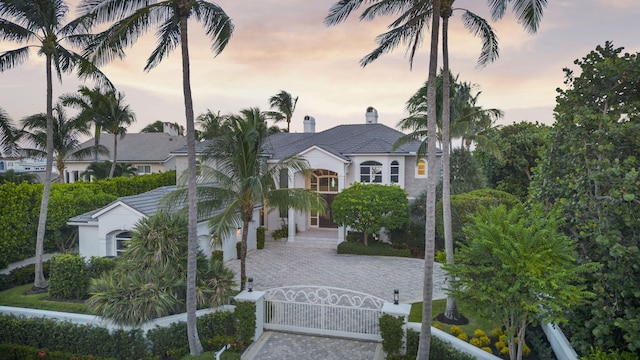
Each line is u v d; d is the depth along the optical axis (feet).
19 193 63.41
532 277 24.22
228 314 39.29
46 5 45.85
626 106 30.09
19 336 36.94
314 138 105.70
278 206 47.98
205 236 62.39
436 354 33.40
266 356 36.42
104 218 57.52
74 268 45.83
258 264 66.64
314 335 40.88
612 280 26.48
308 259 70.13
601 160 28.55
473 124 63.98
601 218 27.32
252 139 44.29
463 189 76.64
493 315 27.96
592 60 31.71
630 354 24.20
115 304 34.94
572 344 28.12
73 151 113.80
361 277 58.85
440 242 73.67
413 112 60.03
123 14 31.65
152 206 59.77
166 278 37.81
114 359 34.01
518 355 29.04
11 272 54.49
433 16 32.30
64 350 35.86
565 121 32.91
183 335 36.52
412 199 88.63
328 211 93.25
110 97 109.19
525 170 90.48
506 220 28.86
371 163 86.63
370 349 37.68
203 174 45.85
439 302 47.11
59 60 49.47
